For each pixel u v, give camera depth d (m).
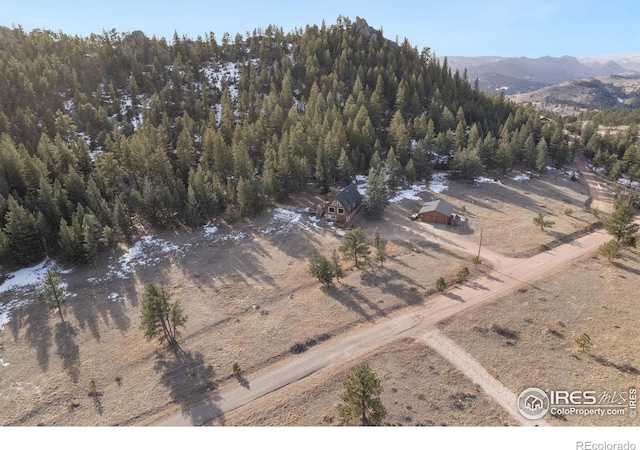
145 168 73.69
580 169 103.75
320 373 36.09
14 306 49.12
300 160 78.06
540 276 50.38
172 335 41.62
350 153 86.19
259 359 38.38
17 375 38.41
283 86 109.56
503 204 75.81
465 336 39.53
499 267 52.88
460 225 66.25
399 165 81.50
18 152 69.25
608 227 58.75
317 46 134.88
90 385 36.41
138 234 65.44
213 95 113.69
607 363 35.34
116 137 79.12
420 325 41.66
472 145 92.06
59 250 59.06
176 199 66.56
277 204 76.12
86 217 56.75
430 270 52.31
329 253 58.31
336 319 43.59
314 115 91.69
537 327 40.50
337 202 67.31
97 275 55.03
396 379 34.56
